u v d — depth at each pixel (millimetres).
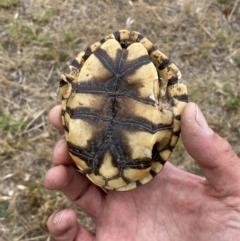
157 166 229
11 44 428
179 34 443
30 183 370
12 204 365
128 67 216
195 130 220
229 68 431
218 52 438
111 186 222
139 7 453
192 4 457
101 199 266
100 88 216
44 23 442
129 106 213
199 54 434
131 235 257
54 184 253
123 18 448
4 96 406
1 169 377
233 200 234
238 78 425
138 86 214
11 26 431
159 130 219
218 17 456
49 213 361
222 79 425
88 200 265
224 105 410
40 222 359
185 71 427
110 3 455
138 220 259
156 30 444
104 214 265
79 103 216
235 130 403
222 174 230
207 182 252
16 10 446
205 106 409
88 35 437
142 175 219
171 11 455
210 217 239
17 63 418
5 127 387
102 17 448
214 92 416
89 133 214
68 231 257
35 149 385
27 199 366
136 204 261
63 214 253
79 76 220
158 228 255
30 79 415
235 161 229
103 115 214
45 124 395
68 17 446
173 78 228
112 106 214
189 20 451
